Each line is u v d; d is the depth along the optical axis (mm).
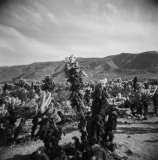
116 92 26828
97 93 6535
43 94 7312
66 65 8789
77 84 8703
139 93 17438
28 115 7395
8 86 32781
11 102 9547
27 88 31406
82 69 8898
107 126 7086
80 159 6723
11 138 9609
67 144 8445
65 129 11977
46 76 11734
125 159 6945
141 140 9477
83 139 7547
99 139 6613
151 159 6984
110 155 7133
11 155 7906
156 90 18109
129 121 14422
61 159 6355
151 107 22328
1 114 9031
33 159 6668
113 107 6938
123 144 8867
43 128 6590
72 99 8875
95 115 6625
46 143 6566
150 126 12703
